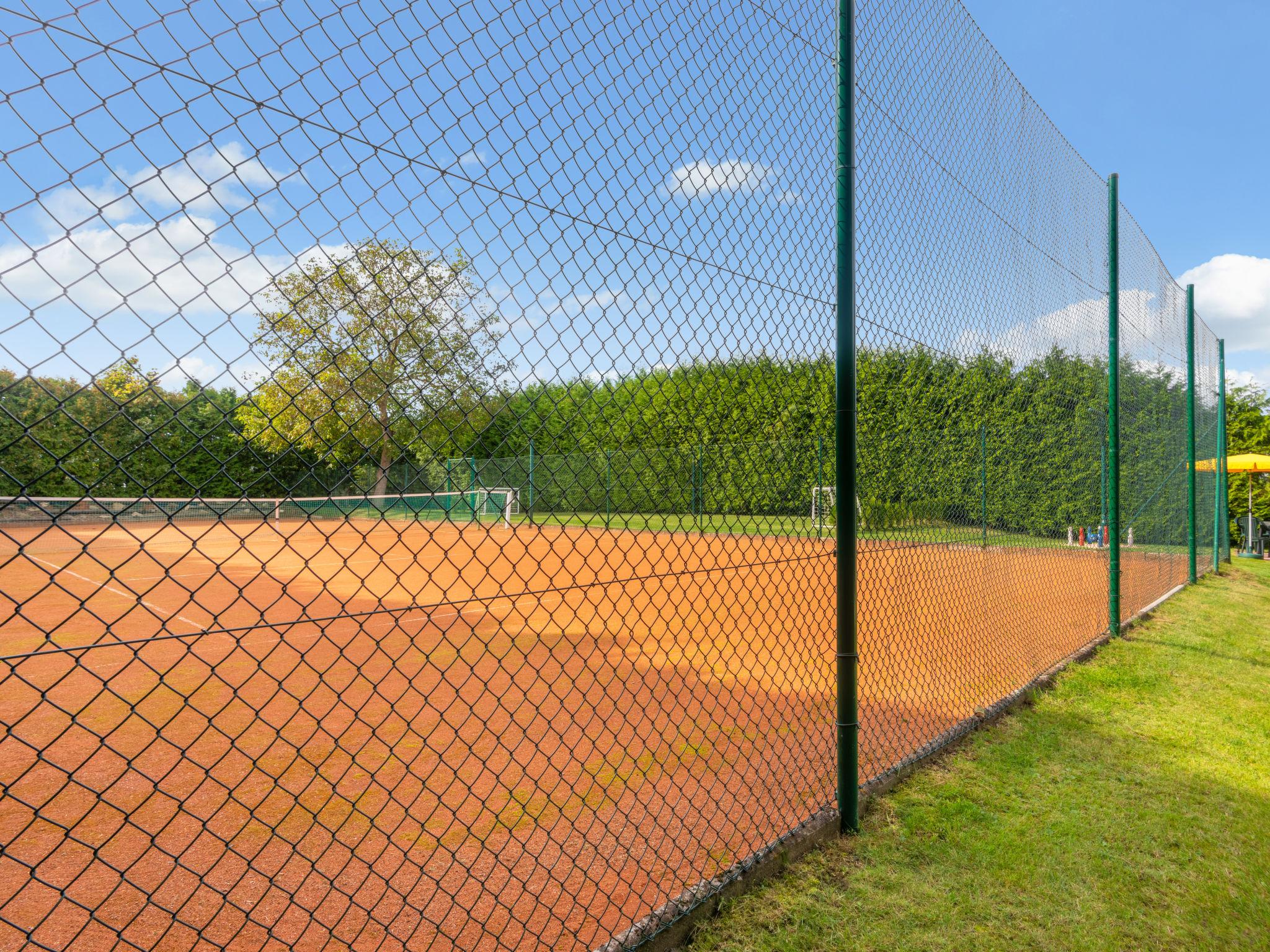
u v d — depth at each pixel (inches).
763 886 84.0
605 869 84.7
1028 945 75.9
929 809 104.7
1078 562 304.3
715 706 147.3
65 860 84.4
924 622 235.6
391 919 74.2
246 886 79.6
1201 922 81.3
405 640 211.0
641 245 77.4
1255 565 454.3
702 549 434.6
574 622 243.1
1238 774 120.3
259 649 198.8
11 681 165.8
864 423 139.6
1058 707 151.9
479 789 105.7
